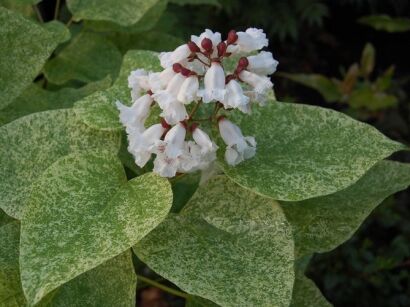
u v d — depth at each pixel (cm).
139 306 84
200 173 42
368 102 101
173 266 33
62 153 38
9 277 36
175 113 33
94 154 35
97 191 34
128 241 31
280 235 34
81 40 53
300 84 122
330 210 39
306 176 34
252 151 35
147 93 36
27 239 31
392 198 89
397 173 40
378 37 131
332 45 130
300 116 38
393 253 85
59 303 35
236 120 38
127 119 35
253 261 33
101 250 30
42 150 37
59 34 43
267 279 32
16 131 38
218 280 32
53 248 31
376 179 40
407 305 81
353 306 82
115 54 53
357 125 37
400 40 130
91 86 47
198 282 32
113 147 38
